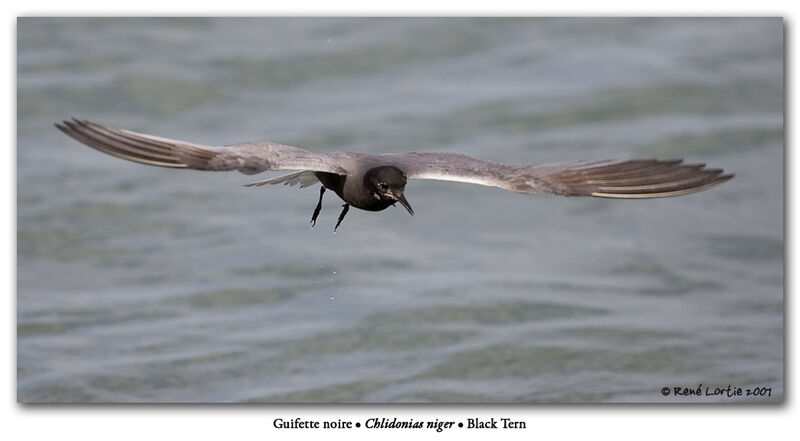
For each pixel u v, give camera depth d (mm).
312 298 16422
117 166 19266
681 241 17734
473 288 16547
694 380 14641
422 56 22094
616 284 16766
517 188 10539
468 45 22469
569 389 14531
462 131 19828
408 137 19578
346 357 15203
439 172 10758
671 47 22453
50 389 14453
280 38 22438
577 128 20109
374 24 22891
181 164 8914
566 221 18344
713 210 18469
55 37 22031
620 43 22594
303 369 14969
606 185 10602
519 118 20234
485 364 14984
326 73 21500
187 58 21641
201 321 15930
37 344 15398
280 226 18016
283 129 19688
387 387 14594
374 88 21109
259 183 11875
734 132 20047
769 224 18031
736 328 15750
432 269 17047
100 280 16750
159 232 17766
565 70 21703
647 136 19828
